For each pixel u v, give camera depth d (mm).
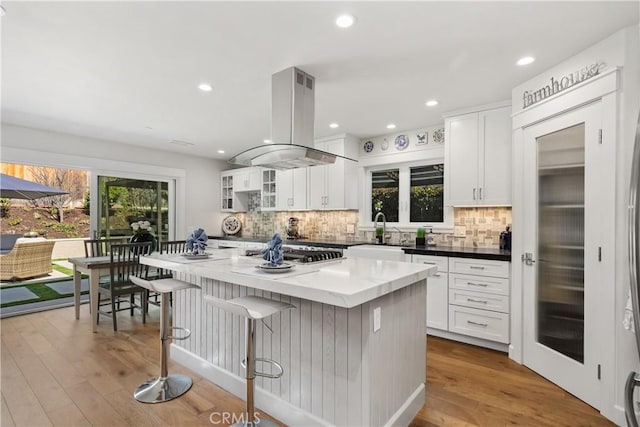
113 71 2582
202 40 2125
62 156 4406
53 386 2283
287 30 2008
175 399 2152
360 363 1628
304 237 5391
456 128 3477
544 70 2494
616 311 1926
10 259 5129
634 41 1882
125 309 3934
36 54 2305
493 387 2322
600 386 2006
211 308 2416
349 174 4586
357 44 2168
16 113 3580
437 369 2602
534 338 2557
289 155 2646
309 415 1820
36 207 6875
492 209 3635
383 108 3430
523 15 1830
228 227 6258
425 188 4281
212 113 3623
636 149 1568
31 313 3957
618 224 1928
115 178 4984
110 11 1816
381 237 4383
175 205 5762
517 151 2744
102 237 4805
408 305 1993
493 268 2949
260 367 2070
